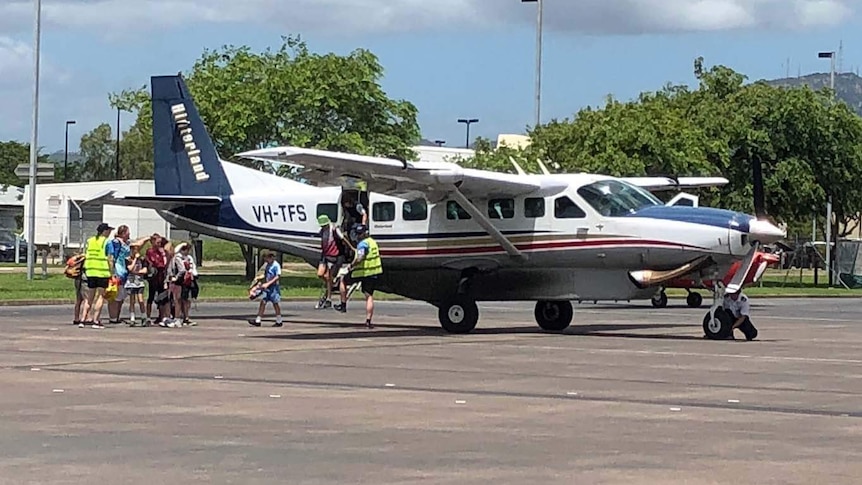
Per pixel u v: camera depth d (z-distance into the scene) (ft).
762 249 85.71
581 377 53.31
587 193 77.25
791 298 150.71
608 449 34.96
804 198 176.24
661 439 36.78
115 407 42.80
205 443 35.58
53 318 88.63
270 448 34.81
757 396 47.29
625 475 31.22
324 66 152.05
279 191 88.07
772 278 210.79
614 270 77.15
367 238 81.87
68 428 38.14
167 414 41.24
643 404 44.70
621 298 77.41
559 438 36.83
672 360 61.26
